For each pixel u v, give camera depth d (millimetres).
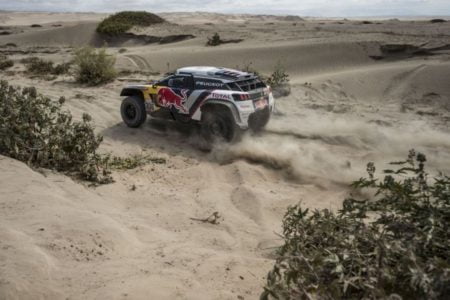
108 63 16828
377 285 2473
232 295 3711
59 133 7691
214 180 7637
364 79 15797
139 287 3629
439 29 33062
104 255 4289
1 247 3963
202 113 9211
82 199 5996
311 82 16016
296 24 43062
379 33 27875
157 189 7051
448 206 3000
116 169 7863
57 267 3871
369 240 2814
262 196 6750
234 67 20172
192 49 24547
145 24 37312
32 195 5547
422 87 14508
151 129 10602
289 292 2877
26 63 21922
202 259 4465
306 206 6551
